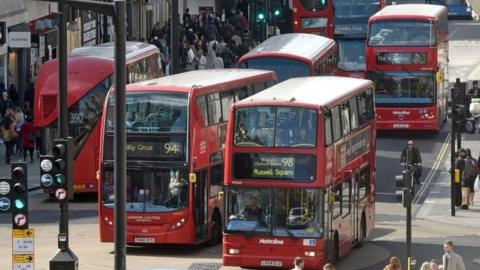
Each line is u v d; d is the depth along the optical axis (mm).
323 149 66812
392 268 57500
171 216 72938
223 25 154500
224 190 68000
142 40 145250
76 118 90250
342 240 71750
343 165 71625
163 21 181875
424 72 117625
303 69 103688
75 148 90312
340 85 75250
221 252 75125
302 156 66938
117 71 56906
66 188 59719
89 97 90375
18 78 123500
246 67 104000
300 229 67125
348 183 73125
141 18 169000
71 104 90188
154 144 73000
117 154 57188
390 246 78000
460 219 88250
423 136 121188
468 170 92625
